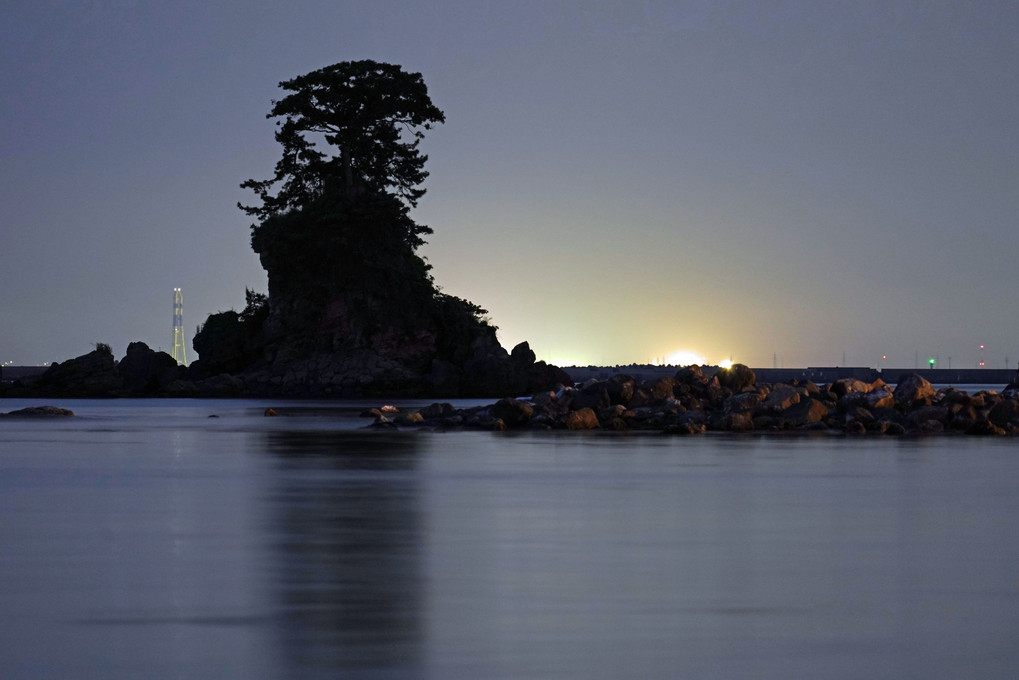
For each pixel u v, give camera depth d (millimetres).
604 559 23203
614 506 33219
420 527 28281
